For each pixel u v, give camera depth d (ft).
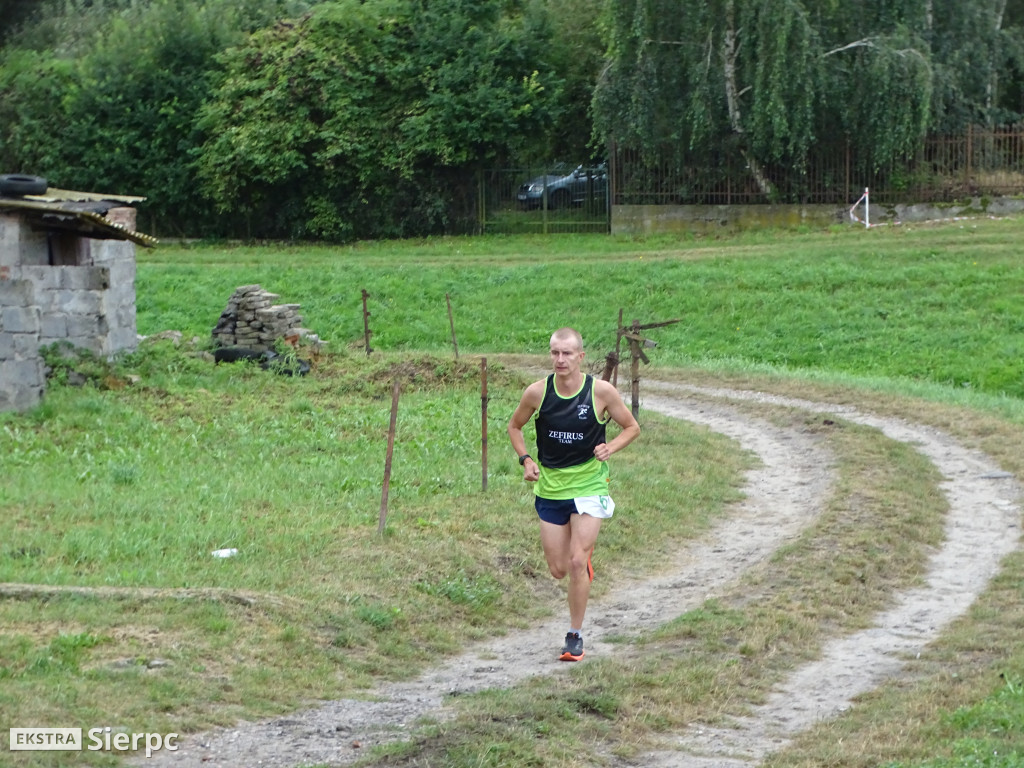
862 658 25.81
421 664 24.17
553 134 123.34
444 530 32.30
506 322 91.30
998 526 38.81
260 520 33.06
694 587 31.27
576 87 123.03
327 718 20.15
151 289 100.01
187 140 125.29
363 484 38.37
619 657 24.73
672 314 89.20
